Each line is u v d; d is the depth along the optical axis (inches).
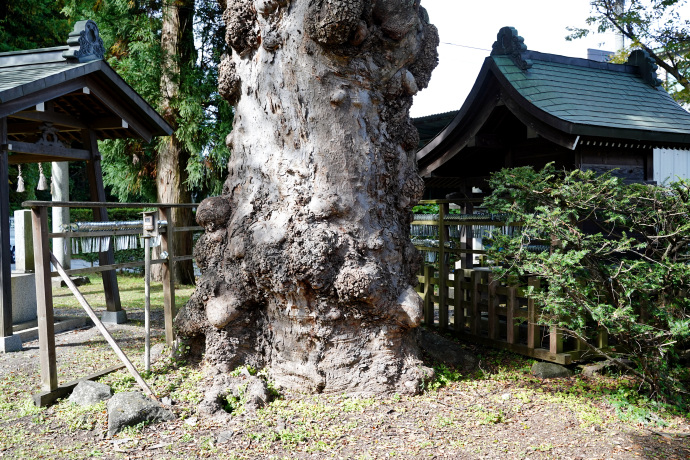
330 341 195.9
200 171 508.1
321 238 187.8
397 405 186.4
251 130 210.2
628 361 233.8
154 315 358.3
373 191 201.9
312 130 194.9
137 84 498.9
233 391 189.9
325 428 168.4
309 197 194.5
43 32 783.1
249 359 210.5
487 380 217.0
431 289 304.2
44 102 286.8
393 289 199.0
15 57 309.6
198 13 514.3
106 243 231.0
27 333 281.9
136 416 168.2
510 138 292.2
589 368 230.2
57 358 242.5
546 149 272.1
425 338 245.8
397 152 209.2
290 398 192.7
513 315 248.5
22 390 201.6
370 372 195.5
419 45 206.7
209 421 173.0
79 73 289.1
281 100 198.1
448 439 162.6
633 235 236.1
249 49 208.5
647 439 169.2
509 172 220.4
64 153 319.3
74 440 160.4
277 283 191.9
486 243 242.1
